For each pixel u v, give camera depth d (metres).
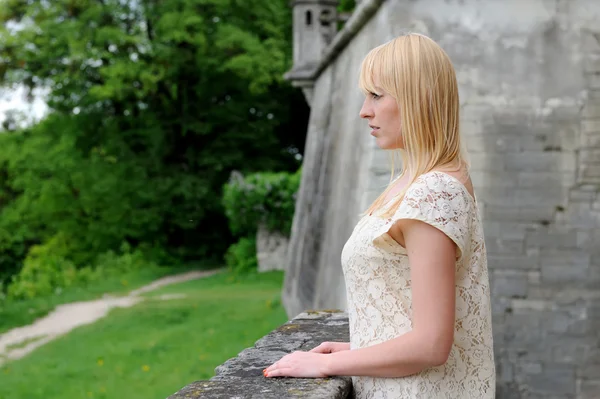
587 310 6.15
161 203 22.34
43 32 20.53
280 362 1.83
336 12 12.16
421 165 1.58
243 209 18.41
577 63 6.20
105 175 21.72
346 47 9.23
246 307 13.14
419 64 1.58
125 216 22.23
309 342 2.38
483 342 1.64
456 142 1.61
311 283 9.66
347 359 1.67
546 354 6.18
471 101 6.24
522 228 6.21
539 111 6.21
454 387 1.61
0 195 22.88
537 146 6.21
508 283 6.21
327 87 11.01
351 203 7.27
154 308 13.57
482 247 1.64
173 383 7.91
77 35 20.39
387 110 1.63
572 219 6.18
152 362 9.08
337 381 1.76
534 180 6.21
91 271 20.28
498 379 6.19
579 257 6.17
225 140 23.64
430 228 1.49
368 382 1.72
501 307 6.22
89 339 10.97
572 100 6.20
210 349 9.59
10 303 15.68
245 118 23.53
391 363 1.54
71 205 22.05
